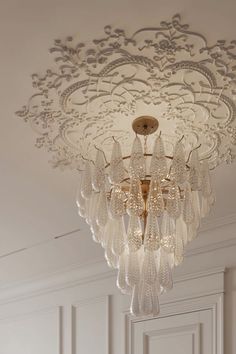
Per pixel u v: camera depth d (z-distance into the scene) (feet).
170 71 8.15
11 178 11.43
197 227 9.06
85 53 7.87
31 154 10.43
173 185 8.52
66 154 10.27
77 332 16.28
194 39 7.61
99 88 8.52
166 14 7.23
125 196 8.70
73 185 11.57
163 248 8.54
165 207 8.79
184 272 14.23
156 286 8.42
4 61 8.13
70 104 8.89
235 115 9.02
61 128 9.49
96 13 7.26
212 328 13.24
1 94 8.84
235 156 10.23
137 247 8.42
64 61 8.04
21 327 17.93
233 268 13.43
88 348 15.84
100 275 16.17
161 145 8.45
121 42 7.66
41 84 8.52
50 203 12.60
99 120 9.23
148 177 9.53
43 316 17.35
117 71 8.17
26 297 18.11
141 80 8.34
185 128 9.35
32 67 8.21
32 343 17.38
